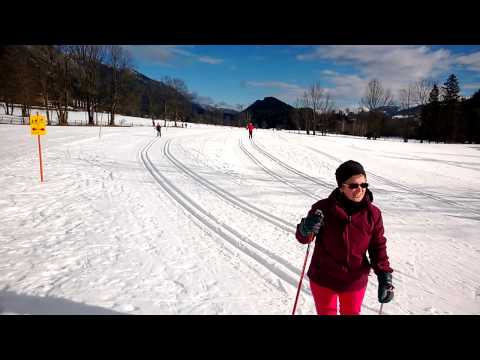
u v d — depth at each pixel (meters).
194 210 7.80
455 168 20.38
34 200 7.88
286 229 6.84
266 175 14.09
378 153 26.09
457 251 6.28
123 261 4.90
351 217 2.40
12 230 5.95
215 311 3.74
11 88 48.62
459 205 10.55
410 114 63.56
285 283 4.47
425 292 4.53
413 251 6.17
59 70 44.50
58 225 6.32
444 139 66.62
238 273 4.70
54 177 10.44
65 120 46.22
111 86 53.16
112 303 3.78
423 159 24.05
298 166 17.48
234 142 26.94
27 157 13.99
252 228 6.75
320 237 2.58
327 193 11.09
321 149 25.73
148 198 8.68
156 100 87.88
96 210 7.40
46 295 3.86
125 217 7.02
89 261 4.84
